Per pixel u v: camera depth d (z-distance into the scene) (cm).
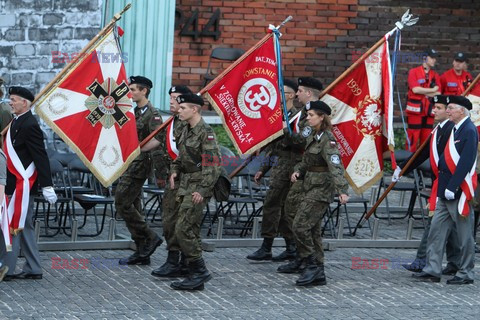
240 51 2288
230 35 2359
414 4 2484
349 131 1539
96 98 1401
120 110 1412
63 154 1728
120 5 2055
